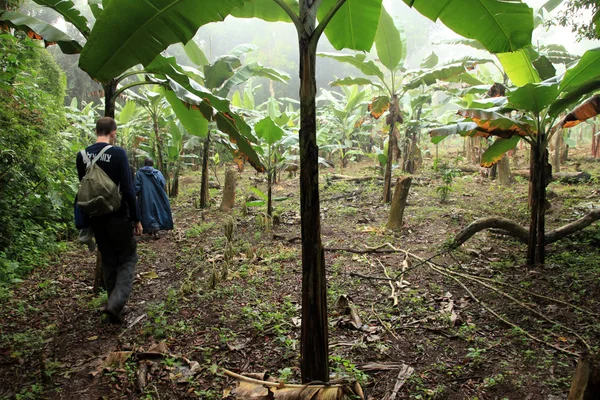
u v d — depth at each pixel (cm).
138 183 675
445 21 312
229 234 503
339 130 1513
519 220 677
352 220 763
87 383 286
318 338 247
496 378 276
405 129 1267
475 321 363
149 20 261
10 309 407
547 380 271
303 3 226
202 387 278
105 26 259
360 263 525
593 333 328
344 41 374
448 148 2236
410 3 304
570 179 979
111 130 384
